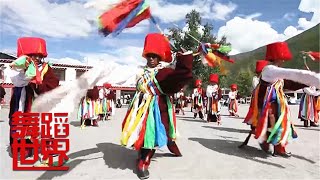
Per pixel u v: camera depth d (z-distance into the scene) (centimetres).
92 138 830
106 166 535
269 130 605
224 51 511
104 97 1410
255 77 777
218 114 1323
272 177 484
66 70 3441
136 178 472
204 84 3962
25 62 523
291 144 761
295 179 474
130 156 606
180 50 470
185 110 2705
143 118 482
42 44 548
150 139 474
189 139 827
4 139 807
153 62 502
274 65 620
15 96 552
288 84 629
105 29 426
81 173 495
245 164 560
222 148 701
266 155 632
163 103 501
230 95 1900
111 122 1374
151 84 493
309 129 1138
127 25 450
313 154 648
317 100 1259
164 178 476
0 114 1994
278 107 607
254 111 640
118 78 473
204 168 531
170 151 623
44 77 546
